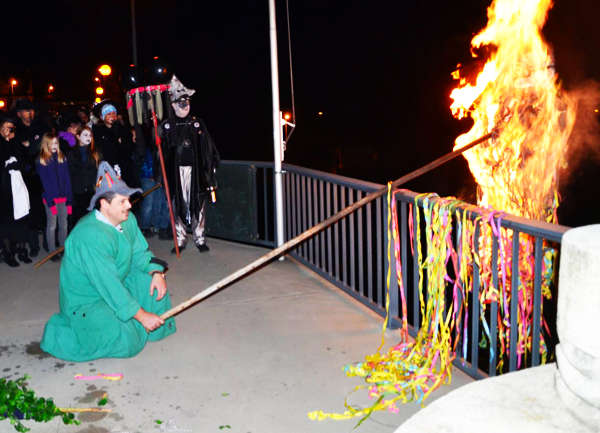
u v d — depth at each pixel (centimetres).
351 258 530
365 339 449
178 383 389
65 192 667
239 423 342
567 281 159
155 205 739
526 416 169
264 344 444
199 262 650
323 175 561
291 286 566
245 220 720
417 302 434
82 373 404
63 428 339
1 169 616
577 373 160
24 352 437
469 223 364
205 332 466
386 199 456
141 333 434
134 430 336
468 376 386
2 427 342
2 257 655
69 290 425
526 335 378
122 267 434
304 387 381
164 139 661
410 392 371
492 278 351
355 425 337
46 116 690
